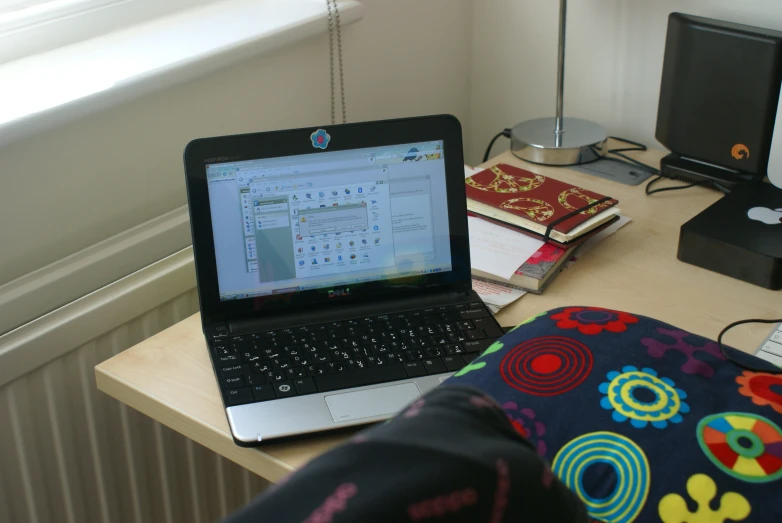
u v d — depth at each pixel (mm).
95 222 1050
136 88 991
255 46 1125
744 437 622
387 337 841
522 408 658
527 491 302
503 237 1045
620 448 622
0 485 971
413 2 1425
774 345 866
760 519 572
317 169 874
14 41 1045
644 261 1036
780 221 1027
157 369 848
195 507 1241
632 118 1434
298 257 876
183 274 1075
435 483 283
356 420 741
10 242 960
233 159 851
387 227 894
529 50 1515
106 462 1082
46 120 906
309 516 274
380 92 1435
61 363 980
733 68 1147
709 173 1224
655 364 703
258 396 764
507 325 910
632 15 1355
